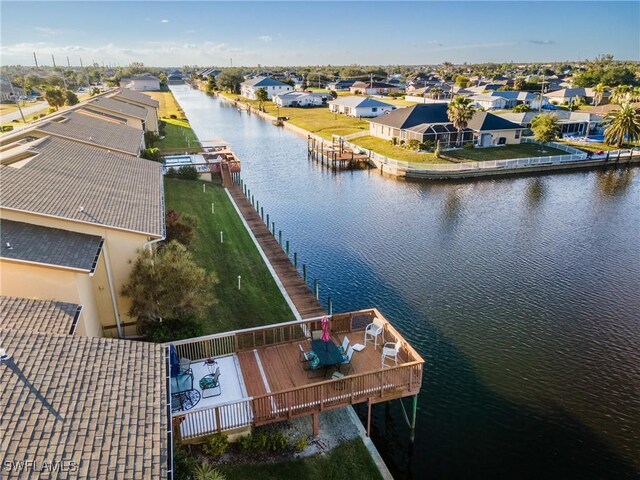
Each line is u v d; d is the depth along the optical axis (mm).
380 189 49375
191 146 64250
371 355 17500
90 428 9000
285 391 14383
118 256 18469
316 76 195000
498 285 27422
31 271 15039
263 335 17750
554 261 30734
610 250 32562
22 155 23641
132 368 11039
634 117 63188
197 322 19516
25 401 9164
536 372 19906
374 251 32438
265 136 81562
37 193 18078
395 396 15820
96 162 25234
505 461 15695
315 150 65375
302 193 47469
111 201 20141
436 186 50938
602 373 19891
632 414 17688
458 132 63438
